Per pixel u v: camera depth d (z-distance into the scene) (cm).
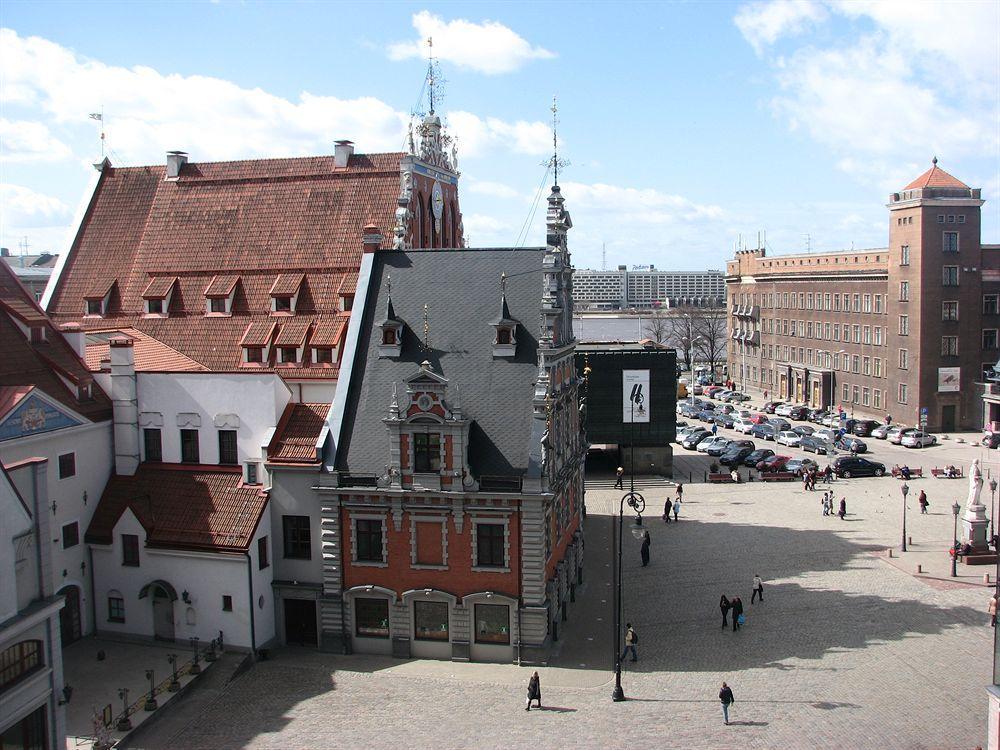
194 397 5453
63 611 5150
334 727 4238
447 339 5494
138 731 4169
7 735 3209
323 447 5178
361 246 6806
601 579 6438
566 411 5919
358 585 5150
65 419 5081
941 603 5806
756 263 19088
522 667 4950
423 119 7631
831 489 8912
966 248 12144
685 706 4406
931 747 3969
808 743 4006
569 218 5906
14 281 5519
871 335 13362
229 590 5075
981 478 6662
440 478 4947
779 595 6022
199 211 7312
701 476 9994
